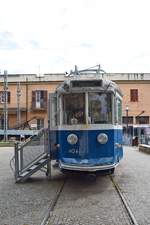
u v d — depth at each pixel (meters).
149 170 17.97
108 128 13.49
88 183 14.04
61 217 8.78
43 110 52.12
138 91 51.62
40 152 14.99
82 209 9.62
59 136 13.73
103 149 13.37
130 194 11.67
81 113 13.55
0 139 49.12
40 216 8.91
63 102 13.78
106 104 13.66
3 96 52.09
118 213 9.15
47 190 12.58
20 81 52.69
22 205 10.17
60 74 52.56
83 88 13.59
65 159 13.46
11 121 52.66
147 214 8.98
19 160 14.81
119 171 17.56
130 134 48.09
